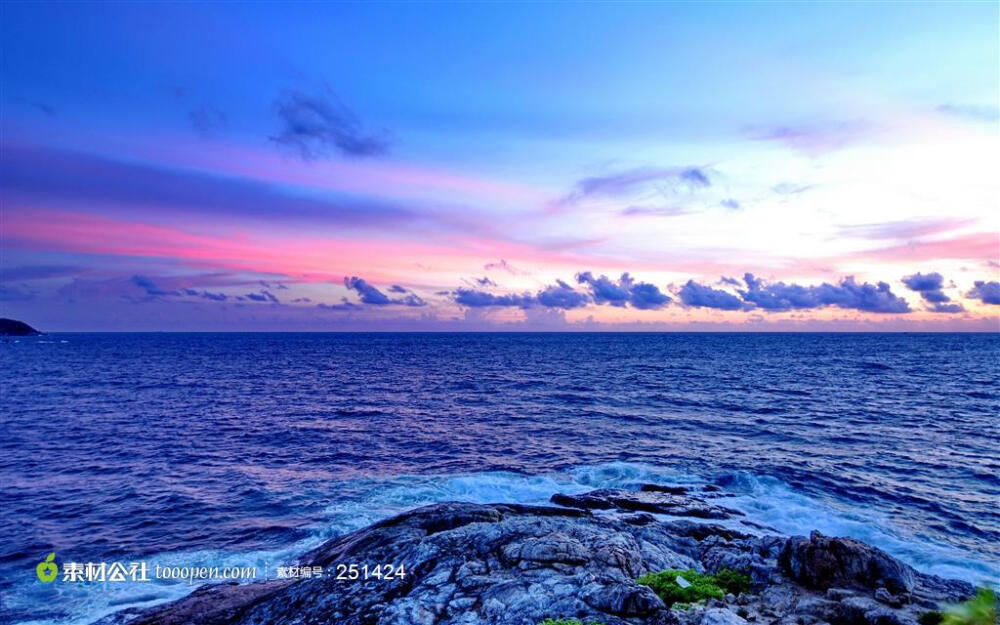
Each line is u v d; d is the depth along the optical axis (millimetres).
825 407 54938
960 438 40031
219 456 36906
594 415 52000
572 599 12367
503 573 14430
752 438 40812
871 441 39219
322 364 119562
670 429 44750
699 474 31312
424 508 21375
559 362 123312
